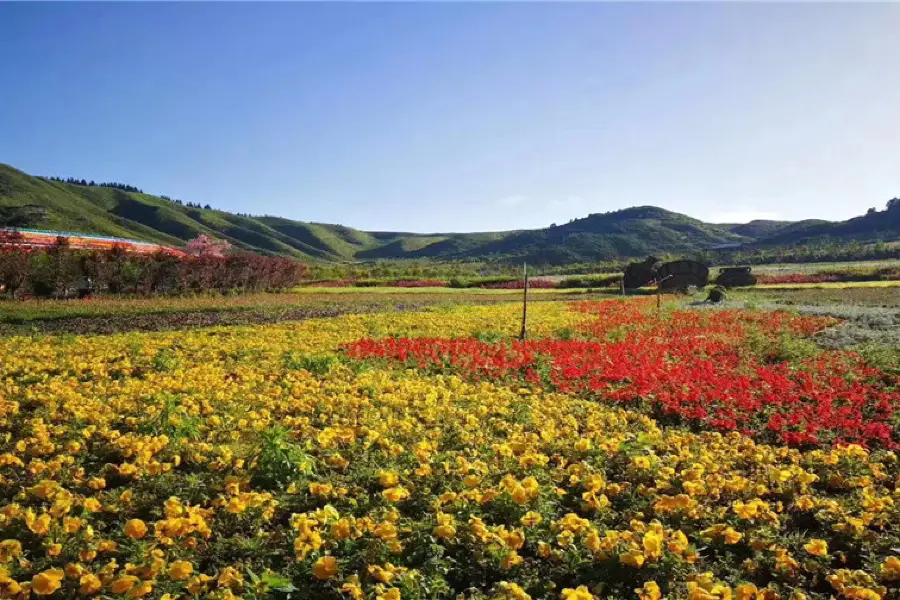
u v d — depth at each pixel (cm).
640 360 1367
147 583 415
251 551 519
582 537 527
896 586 490
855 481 667
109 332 1809
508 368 1286
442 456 708
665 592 477
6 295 2698
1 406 853
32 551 509
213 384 1012
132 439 715
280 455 664
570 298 3922
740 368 1308
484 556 512
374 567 450
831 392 1048
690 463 697
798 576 505
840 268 6619
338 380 1095
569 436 805
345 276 6262
